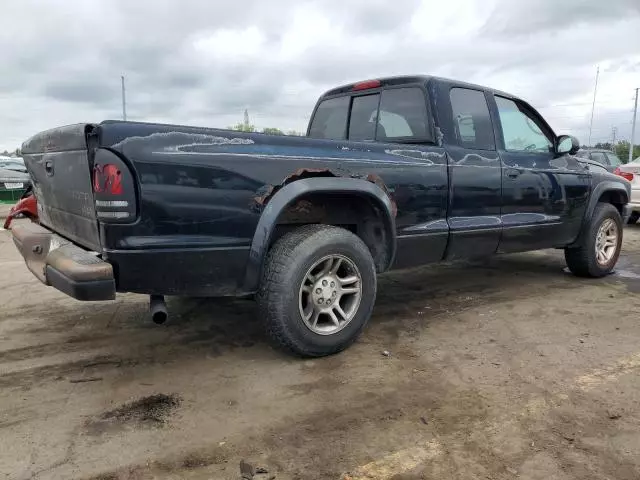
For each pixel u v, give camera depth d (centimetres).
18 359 377
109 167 287
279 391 326
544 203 525
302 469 249
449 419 293
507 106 507
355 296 382
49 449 265
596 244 597
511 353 386
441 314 478
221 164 316
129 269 300
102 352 390
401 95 461
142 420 293
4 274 643
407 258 421
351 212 404
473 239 461
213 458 258
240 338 417
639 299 524
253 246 331
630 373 351
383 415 297
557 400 314
